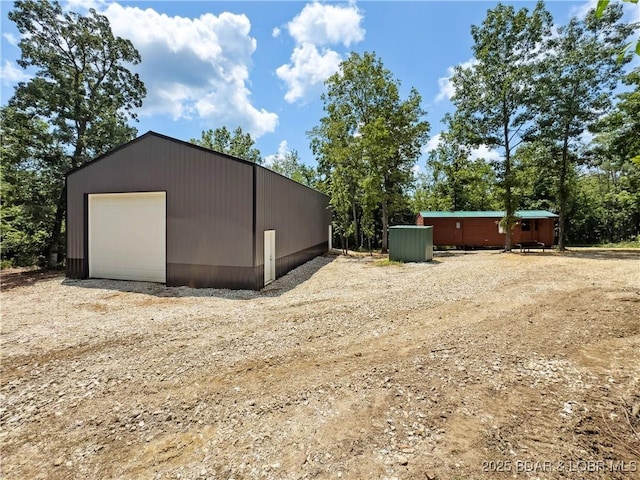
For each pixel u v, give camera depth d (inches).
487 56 572.4
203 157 318.0
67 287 326.0
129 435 95.0
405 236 499.2
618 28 514.9
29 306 250.4
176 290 308.5
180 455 86.0
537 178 653.3
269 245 346.0
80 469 81.4
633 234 919.7
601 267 382.6
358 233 901.8
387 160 688.4
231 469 80.0
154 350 158.6
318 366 138.1
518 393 111.4
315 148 822.5
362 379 125.3
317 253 621.0
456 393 112.7
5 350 159.5
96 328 193.0
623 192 682.8
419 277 350.6
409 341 163.0
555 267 391.9
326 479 75.6
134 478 77.8
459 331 174.7
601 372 124.5
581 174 915.4
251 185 303.4
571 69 553.9
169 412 106.3
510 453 82.5
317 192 614.5
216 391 119.3
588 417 96.5
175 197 328.5
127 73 572.7
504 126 594.6
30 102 465.7
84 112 515.5
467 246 745.6
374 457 82.6
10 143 462.6
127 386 123.9
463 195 976.3
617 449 83.2
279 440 91.0
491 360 137.9
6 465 83.3
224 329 189.5
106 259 368.2
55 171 488.1
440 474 75.9
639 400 104.4
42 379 130.0
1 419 103.7
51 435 95.5
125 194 355.3
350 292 284.7
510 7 548.4
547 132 573.6
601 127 549.0
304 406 108.0
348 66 714.8
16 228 518.0
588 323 180.5
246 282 307.3
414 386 118.5
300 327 190.4
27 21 463.2
